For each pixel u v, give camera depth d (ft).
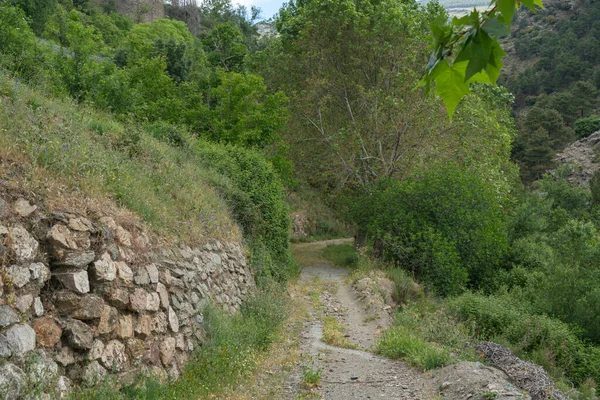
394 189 68.49
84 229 19.30
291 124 86.69
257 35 217.97
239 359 25.80
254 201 50.26
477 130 73.82
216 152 50.90
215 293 30.83
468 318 44.34
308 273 68.23
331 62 84.17
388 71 76.59
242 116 66.18
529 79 328.49
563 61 321.73
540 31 386.93
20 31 40.14
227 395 21.95
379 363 29.45
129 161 30.68
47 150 21.07
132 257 21.93
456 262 60.29
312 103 84.33
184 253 28.40
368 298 48.19
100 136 31.81
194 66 125.29
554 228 93.56
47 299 16.90
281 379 25.57
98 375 17.47
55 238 17.67
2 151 18.53
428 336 35.63
